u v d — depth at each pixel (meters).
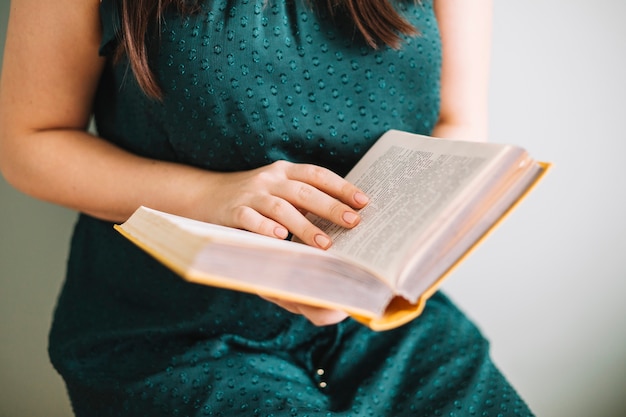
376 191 0.55
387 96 0.64
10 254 0.97
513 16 0.94
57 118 0.67
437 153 0.54
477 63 0.77
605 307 1.11
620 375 1.16
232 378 0.64
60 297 0.81
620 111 0.98
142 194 0.63
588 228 1.06
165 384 0.64
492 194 0.47
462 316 0.80
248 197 0.55
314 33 0.61
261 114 0.60
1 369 1.03
